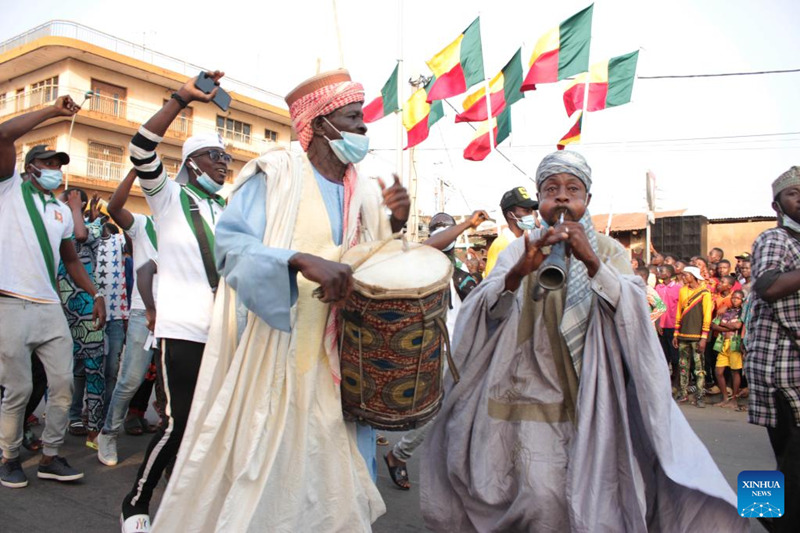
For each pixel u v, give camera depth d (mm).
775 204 3166
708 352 9469
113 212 4148
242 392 2121
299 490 2133
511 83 9547
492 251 4730
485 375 2592
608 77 9125
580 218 2490
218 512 2084
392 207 2453
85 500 3877
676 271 10773
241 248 2033
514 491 2475
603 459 2279
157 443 3002
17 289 3875
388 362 2043
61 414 4137
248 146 37750
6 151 3676
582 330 2414
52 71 32062
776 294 2896
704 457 2303
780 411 2992
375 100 13375
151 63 34500
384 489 4340
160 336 3141
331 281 1889
